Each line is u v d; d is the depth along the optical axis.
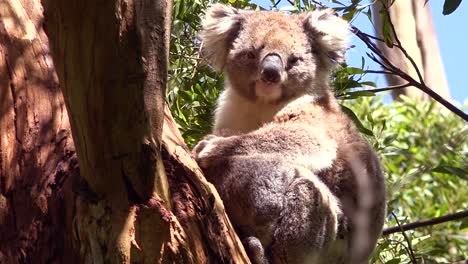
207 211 3.44
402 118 10.62
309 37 5.74
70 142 3.78
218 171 4.41
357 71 6.10
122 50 2.93
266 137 4.76
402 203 9.55
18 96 3.96
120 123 3.07
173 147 3.59
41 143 3.81
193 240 3.32
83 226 3.22
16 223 3.65
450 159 8.30
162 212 3.21
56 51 2.94
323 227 4.44
